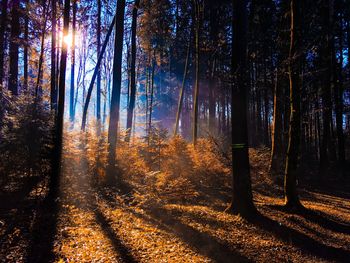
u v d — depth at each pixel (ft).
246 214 26.45
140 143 39.96
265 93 90.17
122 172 33.76
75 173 30.83
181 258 17.47
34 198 25.05
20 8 48.60
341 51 80.28
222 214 26.78
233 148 27.40
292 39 32.42
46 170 27.40
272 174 52.80
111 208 25.30
